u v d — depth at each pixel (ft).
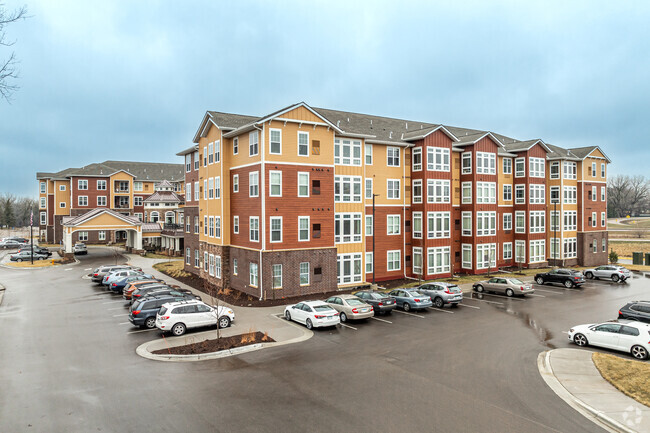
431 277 121.80
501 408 40.47
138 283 94.12
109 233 250.57
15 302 94.07
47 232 253.65
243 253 101.86
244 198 102.12
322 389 44.93
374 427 36.42
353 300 77.46
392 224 122.11
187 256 139.85
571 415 39.11
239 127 105.29
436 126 122.21
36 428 36.32
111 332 69.10
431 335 67.15
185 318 67.46
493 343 62.80
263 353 57.82
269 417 38.32
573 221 159.94
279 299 93.81
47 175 256.11
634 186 488.44
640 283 123.65
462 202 134.10
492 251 135.03
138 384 46.47
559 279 116.78
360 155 111.45
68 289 110.73
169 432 35.55
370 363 53.52
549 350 59.41
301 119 97.19
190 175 139.54
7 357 56.18
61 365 52.95
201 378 48.26
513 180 149.48
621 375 48.62
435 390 44.78
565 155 155.94
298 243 97.71
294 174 97.19
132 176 259.80
